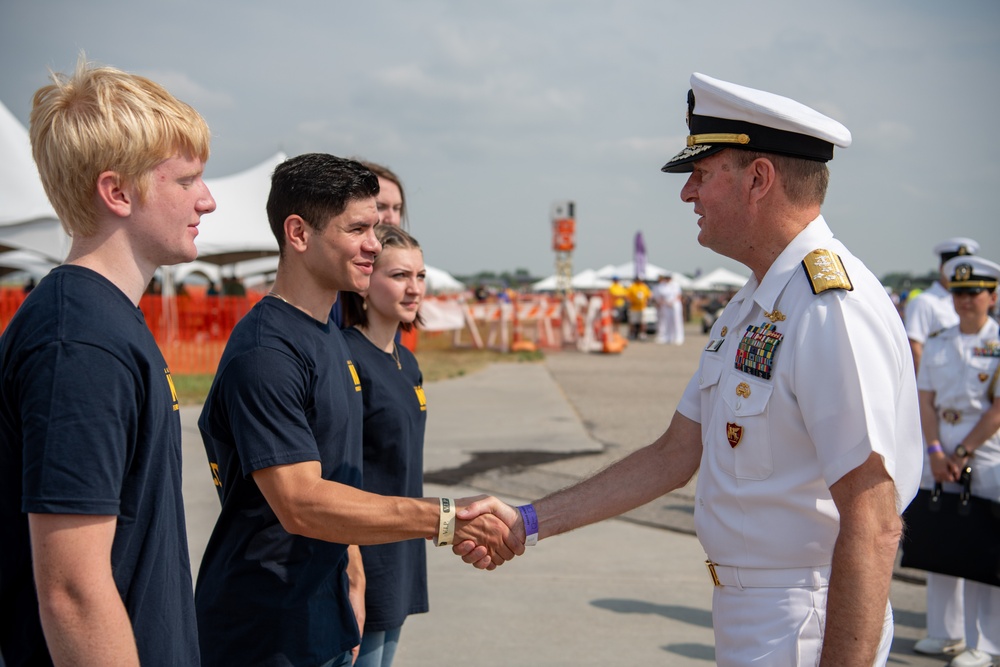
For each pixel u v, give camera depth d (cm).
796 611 192
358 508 215
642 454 255
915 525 414
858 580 173
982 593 418
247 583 222
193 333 1598
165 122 161
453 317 2012
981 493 409
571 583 518
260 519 221
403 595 278
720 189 204
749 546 196
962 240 546
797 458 191
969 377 417
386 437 275
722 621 204
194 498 642
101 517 146
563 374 1600
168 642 166
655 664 405
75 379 145
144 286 168
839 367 180
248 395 210
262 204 1738
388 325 291
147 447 158
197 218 171
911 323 561
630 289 2861
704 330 3159
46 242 1403
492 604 483
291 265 230
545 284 4841
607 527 635
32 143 161
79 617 144
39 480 142
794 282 195
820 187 203
